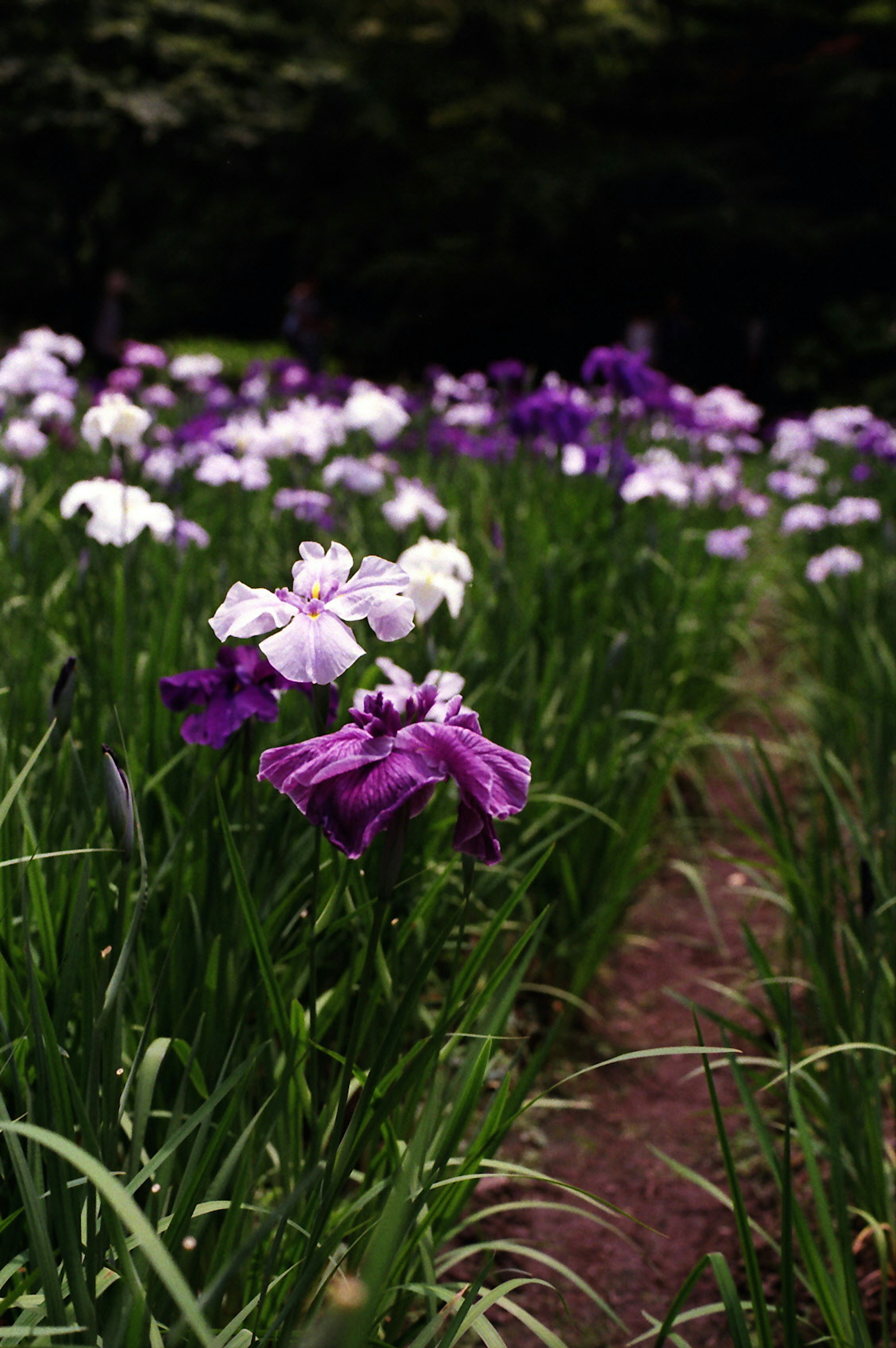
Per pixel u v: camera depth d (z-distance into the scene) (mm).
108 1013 1410
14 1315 1499
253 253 23297
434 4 19438
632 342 14328
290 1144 1786
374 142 20406
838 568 4605
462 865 1561
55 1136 1020
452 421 6504
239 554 3576
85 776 2189
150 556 3340
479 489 4777
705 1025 3104
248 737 1813
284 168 20094
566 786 3010
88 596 2838
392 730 1397
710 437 7156
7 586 3227
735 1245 2396
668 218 19906
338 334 21375
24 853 1735
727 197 19938
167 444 4922
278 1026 1594
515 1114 1568
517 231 20297
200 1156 1529
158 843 2246
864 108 19328
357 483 4141
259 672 1837
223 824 1506
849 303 19984
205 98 17531
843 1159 2014
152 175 18984
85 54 17078
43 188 19359
